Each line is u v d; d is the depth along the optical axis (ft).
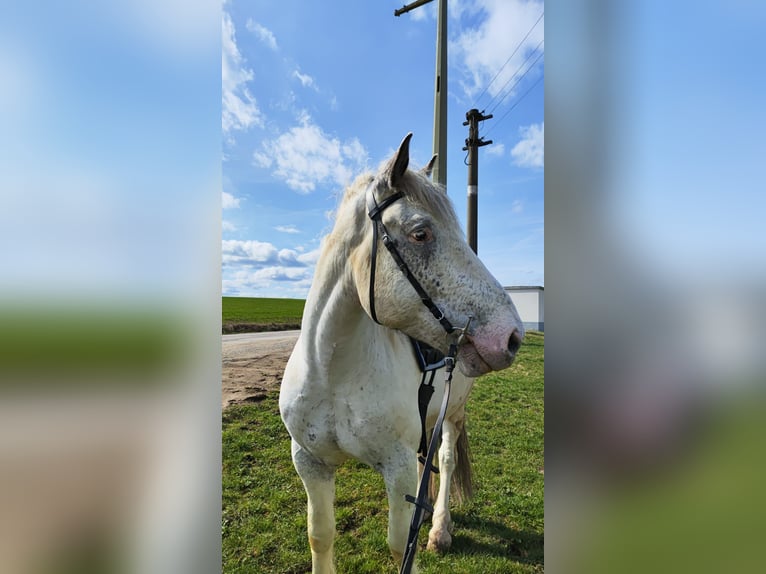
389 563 8.16
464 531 9.29
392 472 5.48
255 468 11.80
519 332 4.40
